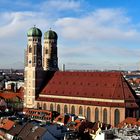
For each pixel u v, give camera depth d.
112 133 182.75
